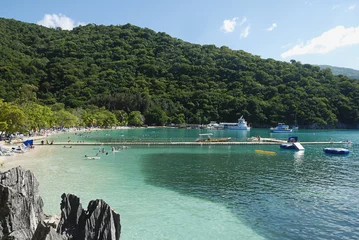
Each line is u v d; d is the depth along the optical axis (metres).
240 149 77.50
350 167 53.69
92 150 70.12
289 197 34.09
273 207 30.59
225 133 152.00
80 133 122.25
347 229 25.20
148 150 73.25
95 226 15.09
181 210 29.23
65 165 50.69
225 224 25.98
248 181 41.81
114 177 42.56
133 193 34.62
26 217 14.02
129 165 52.38
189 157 63.00
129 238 22.73
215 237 23.39
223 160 59.81
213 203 31.61
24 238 12.96
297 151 75.88
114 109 199.12
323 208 30.39
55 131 125.38
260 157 64.50
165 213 28.30
